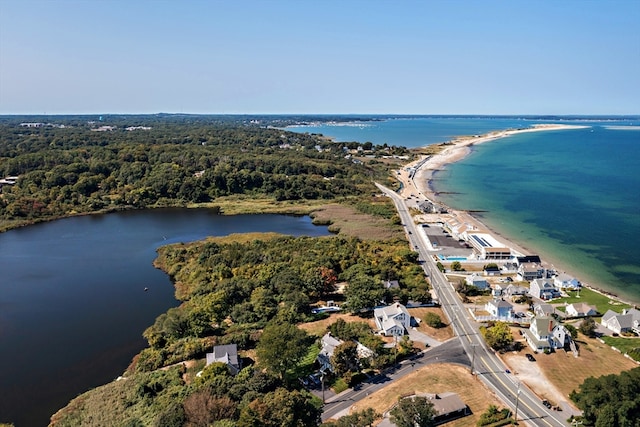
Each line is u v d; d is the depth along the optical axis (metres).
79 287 125.62
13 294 120.88
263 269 119.38
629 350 85.69
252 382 70.50
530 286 116.06
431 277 125.38
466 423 66.06
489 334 88.50
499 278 125.38
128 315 108.94
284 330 78.38
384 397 72.50
